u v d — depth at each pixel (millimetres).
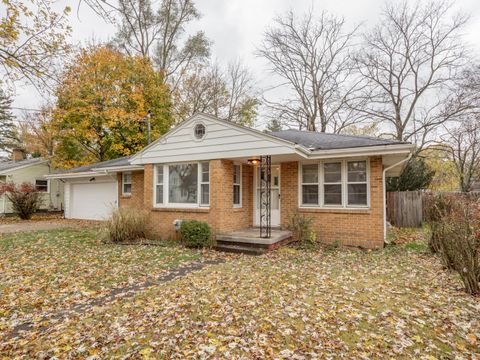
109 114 17344
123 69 18453
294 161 9352
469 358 2906
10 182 17391
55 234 10484
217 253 7684
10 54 5754
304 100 23500
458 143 20250
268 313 3895
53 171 20797
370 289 4770
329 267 6137
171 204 9781
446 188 24312
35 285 5180
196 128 9180
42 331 3574
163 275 5758
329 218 8742
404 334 3350
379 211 8078
